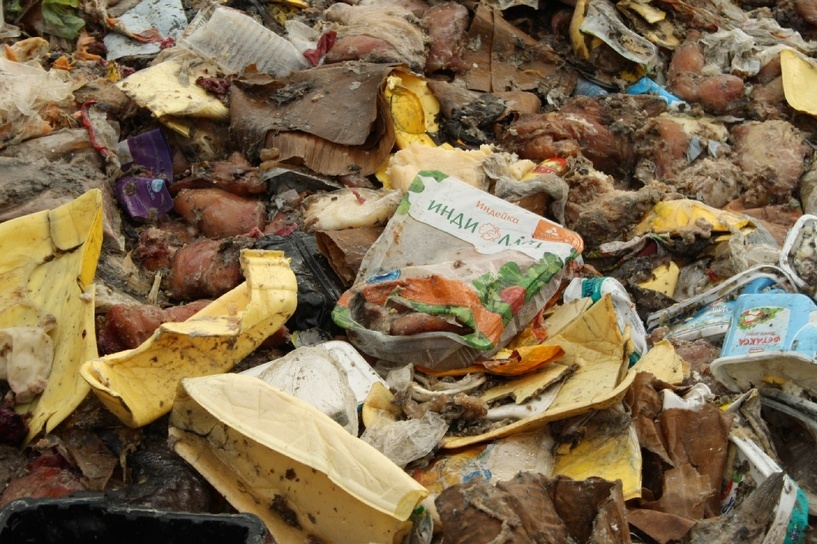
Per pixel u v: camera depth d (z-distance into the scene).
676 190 1.52
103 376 1.04
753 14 1.94
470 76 1.65
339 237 1.28
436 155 1.39
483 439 1.10
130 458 1.07
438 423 1.11
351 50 1.54
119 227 1.33
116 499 0.97
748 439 1.12
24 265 1.17
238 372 1.15
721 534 1.03
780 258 1.32
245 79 1.47
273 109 1.45
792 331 1.17
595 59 1.71
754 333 1.20
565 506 1.00
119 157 1.40
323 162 1.41
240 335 1.12
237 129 1.43
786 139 1.60
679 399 1.14
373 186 1.42
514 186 1.38
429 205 1.28
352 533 1.01
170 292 1.28
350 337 1.21
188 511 1.00
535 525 0.97
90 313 1.10
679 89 1.71
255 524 0.94
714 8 1.86
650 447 1.11
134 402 1.06
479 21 1.67
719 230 1.41
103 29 1.62
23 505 0.94
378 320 1.21
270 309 1.14
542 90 1.67
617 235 1.44
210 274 1.27
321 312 1.24
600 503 0.99
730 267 1.38
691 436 1.13
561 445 1.11
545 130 1.53
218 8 1.54
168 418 1.09
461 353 1.18
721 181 1.54
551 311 1.27
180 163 1.43
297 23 1.63
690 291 1.41
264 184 1.39
